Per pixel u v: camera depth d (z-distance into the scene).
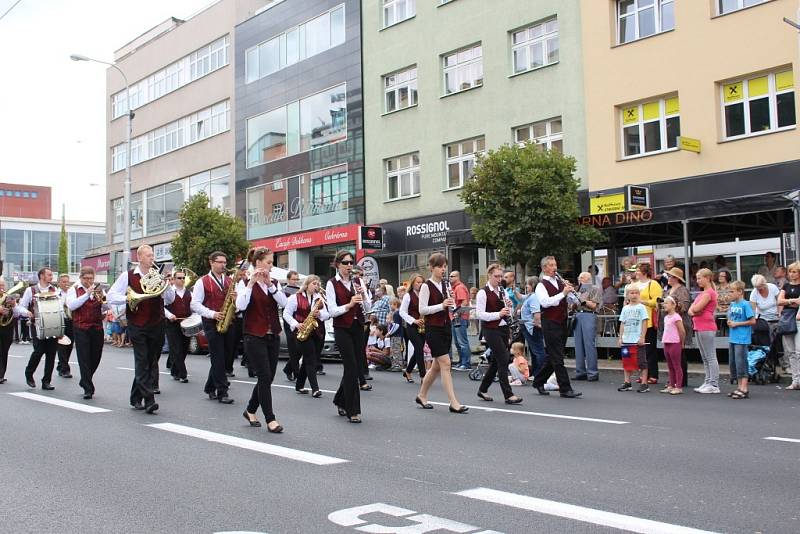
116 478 6.18
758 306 12.99
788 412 9.70
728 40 18.30
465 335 16.11
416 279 10.73
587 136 21.05
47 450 7.34
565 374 11.43
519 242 18.05
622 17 20.77
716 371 11.83
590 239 17.83
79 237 84.06
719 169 18.36
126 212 32.06
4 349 13.52
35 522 5.00
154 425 8.80
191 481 6.07
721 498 5.47
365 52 28.41
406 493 5.66
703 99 18.70
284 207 32.31
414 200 26.28
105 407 10.30
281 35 32.62
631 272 14.43
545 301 11.37
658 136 19.88
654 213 16.31
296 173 31.67
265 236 33.31
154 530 4.81
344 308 8.98
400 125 26.89
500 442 7.70
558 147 22.11
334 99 29.78
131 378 14.22
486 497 5.53
